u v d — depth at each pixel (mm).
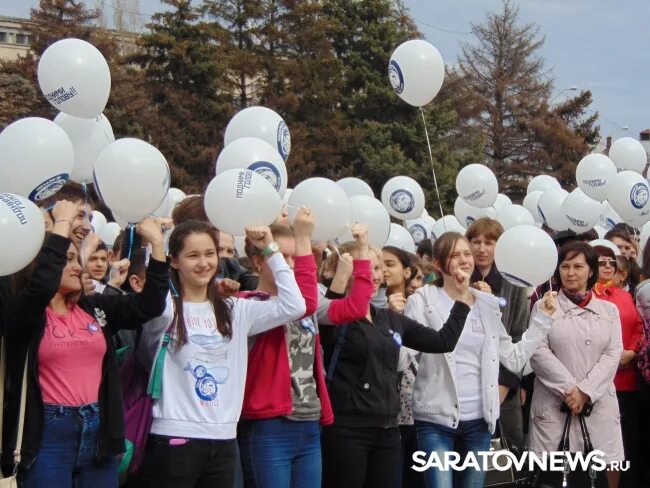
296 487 4785
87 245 5051
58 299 4129
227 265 6082
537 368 6270
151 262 4207
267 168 6297
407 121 34156
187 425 4203
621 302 7117
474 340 5664
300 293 4535
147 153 4953
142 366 4395
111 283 5461
